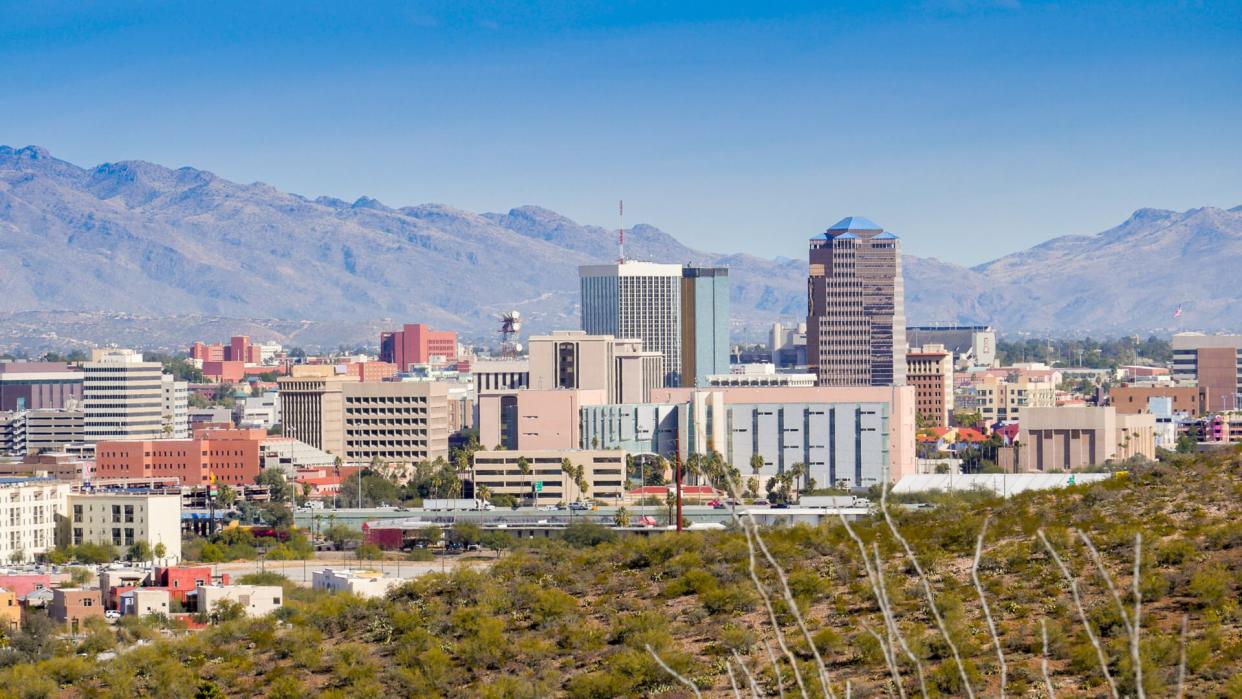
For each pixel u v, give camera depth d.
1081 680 164.38
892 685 171.00
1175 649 164.12
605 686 196.25
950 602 191.62
